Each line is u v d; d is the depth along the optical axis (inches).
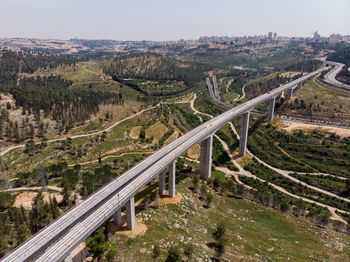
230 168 6609.3
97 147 6501.0
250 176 6225.4
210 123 6008.9
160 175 4343.0
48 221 3321.9
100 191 3331.7
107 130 7450.8
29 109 7598.4
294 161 6510.8
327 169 6028.5
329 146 6638.8
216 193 5068.9
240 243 3474.4
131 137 7209.6
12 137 6264.8
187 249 2854.3
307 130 7568.9
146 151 6584.6
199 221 3873.0
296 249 3464.6
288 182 5807.1
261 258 3169.3
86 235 2546.8
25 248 2368.4
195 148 7381.9
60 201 4003.4
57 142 6446.9
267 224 4153.5
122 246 3078.2
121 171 5270.7
